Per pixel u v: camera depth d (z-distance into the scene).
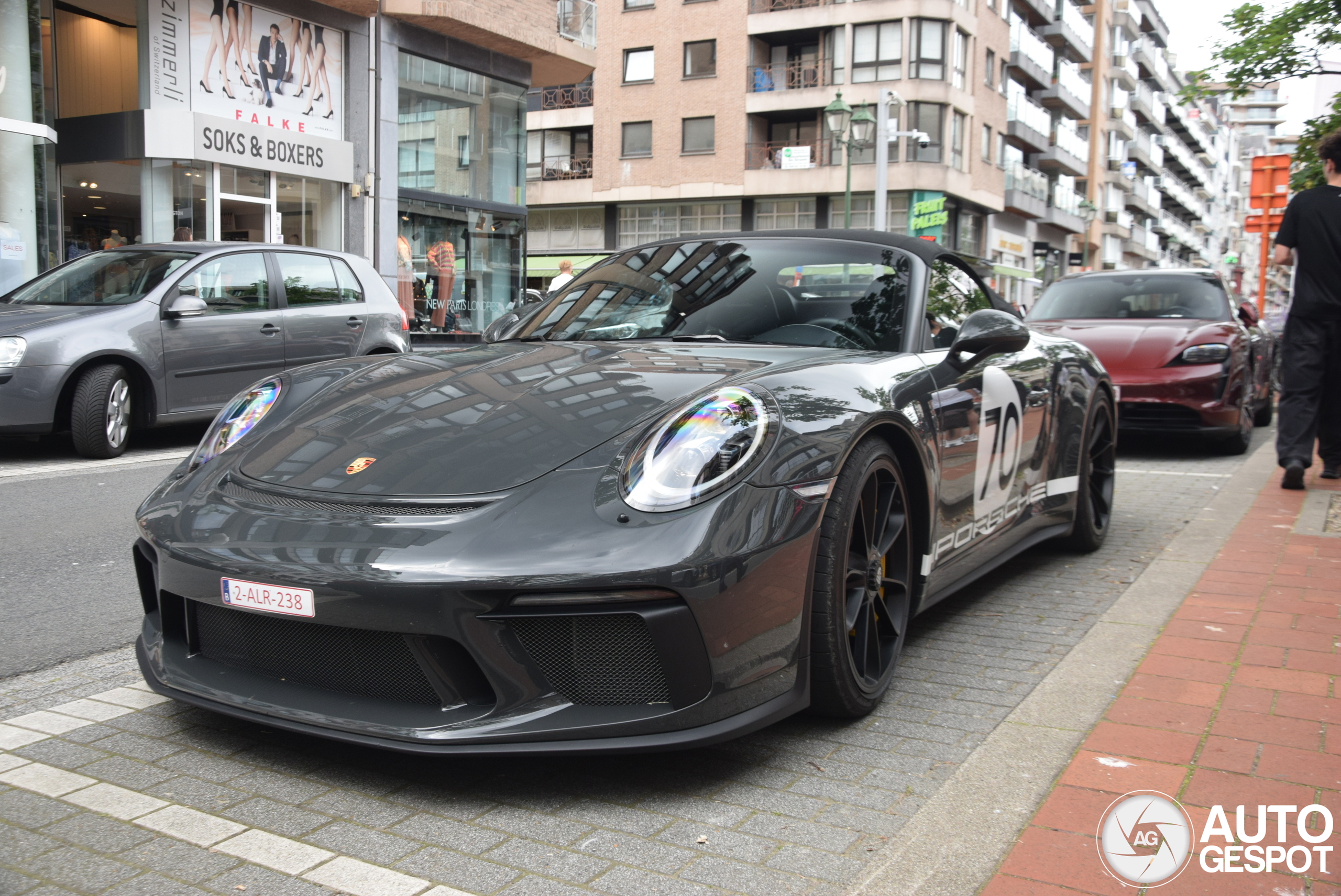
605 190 38.44
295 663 2.17
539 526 2.01
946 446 2.85
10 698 2.62
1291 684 2.56
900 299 3.12
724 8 36.12
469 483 2.14
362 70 16.08
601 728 1.96
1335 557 3.87
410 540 2.01
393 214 16.62
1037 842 1.82
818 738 2.37
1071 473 4.09
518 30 17.92
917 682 2.76
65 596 3.61
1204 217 91.69
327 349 8.13
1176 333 7.34
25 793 2.06
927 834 1.86
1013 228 42.66
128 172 13.76
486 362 2.81
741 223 36.88
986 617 3.39
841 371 2.57
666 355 2.77
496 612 1.96
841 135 19.58
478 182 18.56
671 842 1.88
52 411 6.53
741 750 2.30
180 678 2.26
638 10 37.53
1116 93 57.53
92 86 14.56
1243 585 3.50
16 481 5.88
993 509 3.33
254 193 14.59
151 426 7.07
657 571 1.93
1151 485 6.18
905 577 2.66
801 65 35.72
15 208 11.44
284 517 2.17
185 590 2.20
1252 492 5.33
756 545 2.06
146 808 1.99
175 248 7.61
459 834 1.90
